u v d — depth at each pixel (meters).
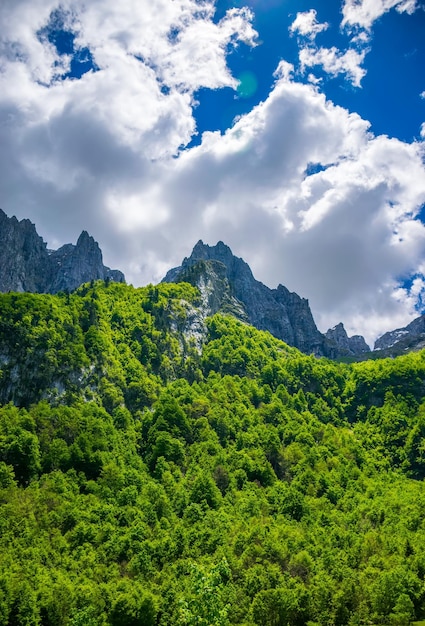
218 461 169.75
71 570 101.12
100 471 150.75
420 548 116.62
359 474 183.62
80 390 192.75
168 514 132.62
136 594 90.56
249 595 96.56
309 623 93.62
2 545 104.50
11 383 181.62
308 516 138.62
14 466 144.88
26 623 85.19
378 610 97.12
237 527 123.19
